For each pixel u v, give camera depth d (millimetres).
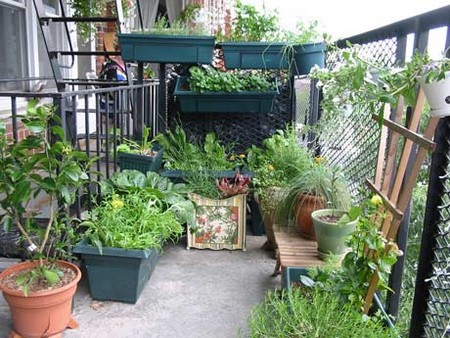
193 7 4035
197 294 2441
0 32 3721
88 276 2291
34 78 3801
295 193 2613
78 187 2094
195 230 2908
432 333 1562
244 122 3738
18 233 2451
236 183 3168
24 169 1869
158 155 3111
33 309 1846
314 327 1607
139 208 2443
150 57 3303
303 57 3262
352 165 2715
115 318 2178
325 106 2057
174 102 3764
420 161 1515
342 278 1888
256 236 3361
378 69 1672
